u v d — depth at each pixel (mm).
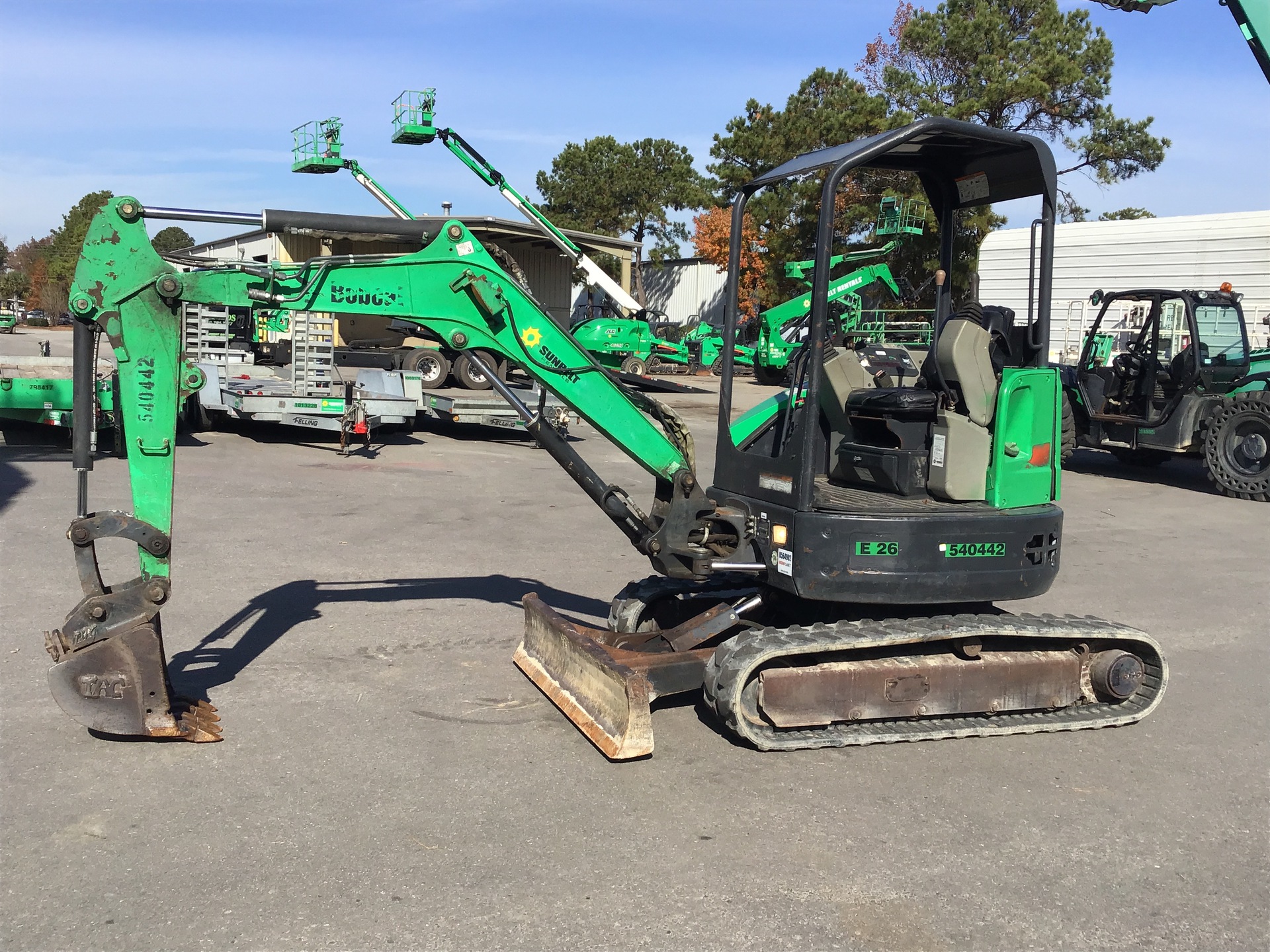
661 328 37531
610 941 3182
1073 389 14555
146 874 3496
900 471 5070
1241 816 4250
